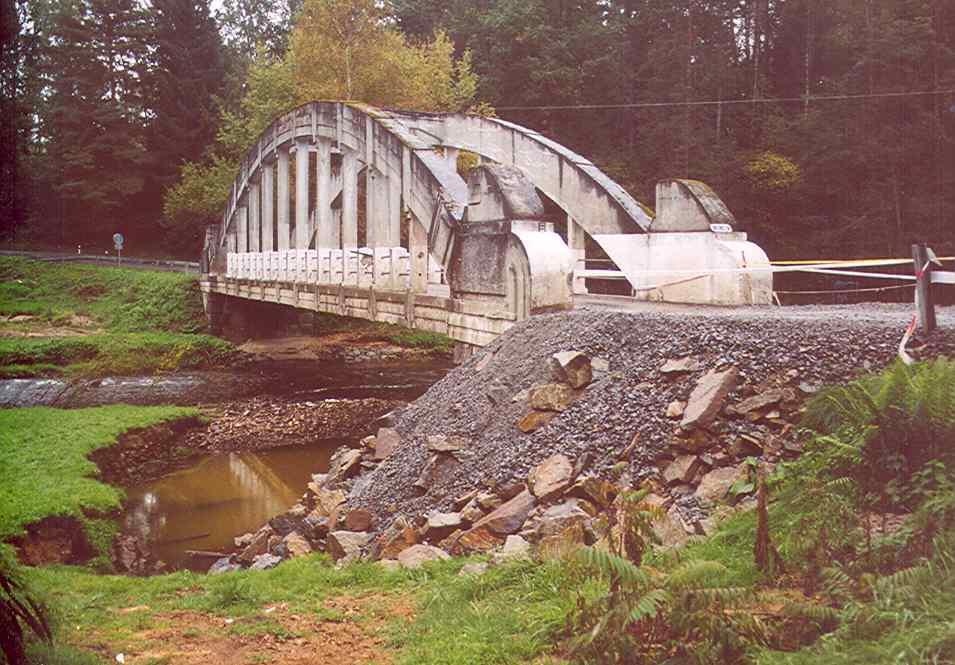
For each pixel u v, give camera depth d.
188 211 59.47
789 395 9.20
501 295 15.20
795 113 49.81
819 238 40.22
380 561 9.59
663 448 9.32
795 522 6.50
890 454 6.80
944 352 9.21
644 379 10.57
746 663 4.95
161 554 14.80
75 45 67.25
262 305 44.44
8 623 5.70
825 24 48.88
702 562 5.27
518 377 12.31
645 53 57.16
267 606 8.41
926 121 38.41
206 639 7.34
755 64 51.69
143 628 7.82
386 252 20.83
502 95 53.19
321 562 10.45
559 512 8.99
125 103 68.19
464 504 10.34
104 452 21.12
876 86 40.81
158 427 24.12
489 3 62.03
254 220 35.31
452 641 6.38
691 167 44.44
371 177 22.20
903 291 37.59
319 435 25.45
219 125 68.19
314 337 45.25
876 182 39.12
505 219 14.95
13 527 13.86
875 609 4.96
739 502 8.28
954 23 41.56
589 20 54.06
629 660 5.17
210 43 71.06
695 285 15.98
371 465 13.92
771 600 5.82
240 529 16.39
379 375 36.34
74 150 66.56
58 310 46.88
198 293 46.03
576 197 18.91
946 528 5.66
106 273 51.81
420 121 22.41
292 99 43.88
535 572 7.50
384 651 6.61
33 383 32.19
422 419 14.06
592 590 6.65
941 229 37.53
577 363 11.16
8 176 41.00
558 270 14.28
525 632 6.29
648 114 50.12
